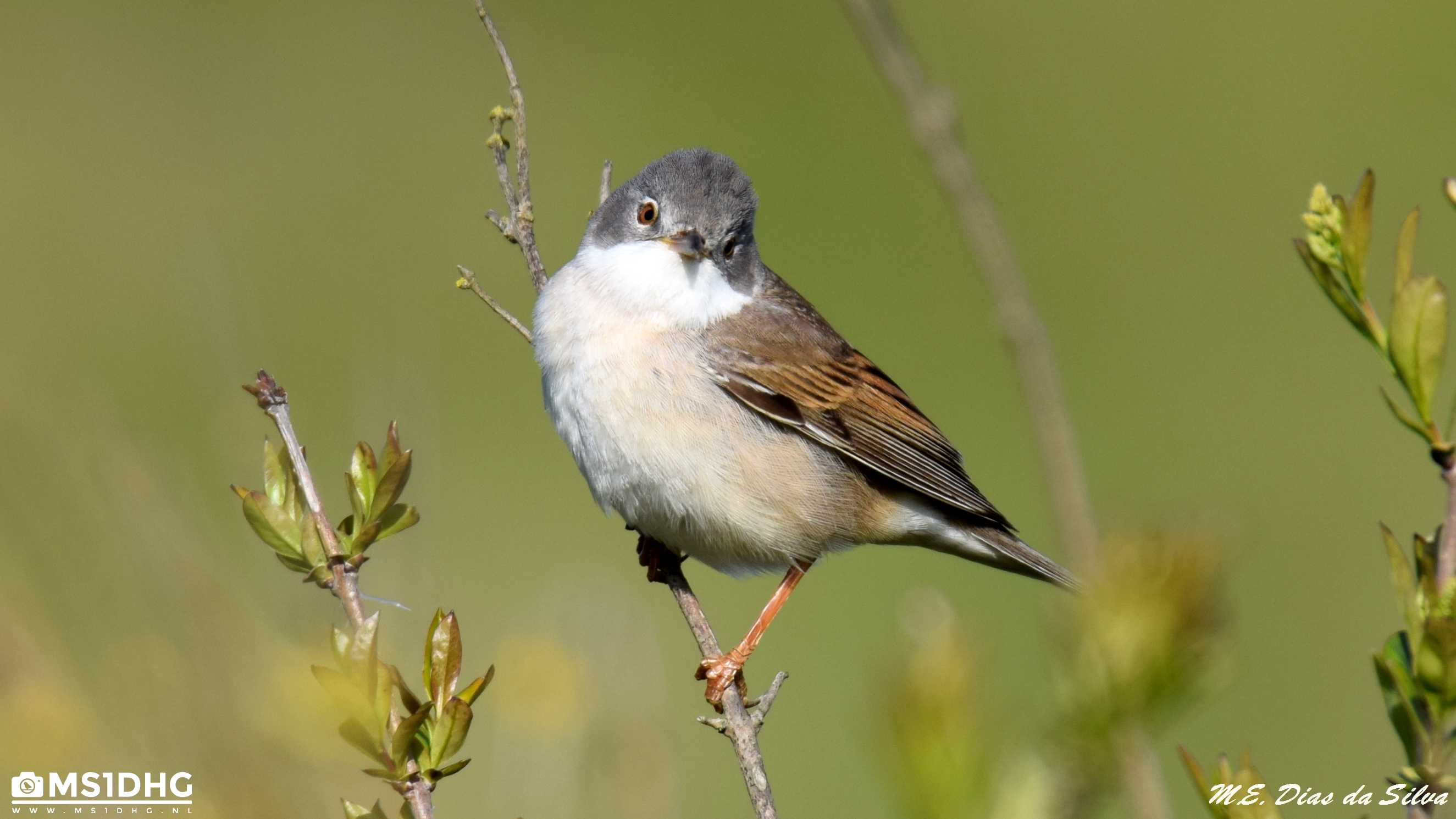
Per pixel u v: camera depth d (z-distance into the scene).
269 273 14.86
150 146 16.55
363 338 7.90
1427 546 3.35
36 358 13.50
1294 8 19.75
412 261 15.67
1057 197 17.16
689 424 7.85
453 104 17.81
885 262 16.27
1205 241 16.78
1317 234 3.52
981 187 4.38
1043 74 18.61
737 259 8.44
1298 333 16.06
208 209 15.78
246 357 7.48
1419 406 3.29
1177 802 10.49
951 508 8.83
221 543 6.47
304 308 14.56
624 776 6.48
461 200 16.36
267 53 18.55
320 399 13.32
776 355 8.15
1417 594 3.22
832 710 12.12
